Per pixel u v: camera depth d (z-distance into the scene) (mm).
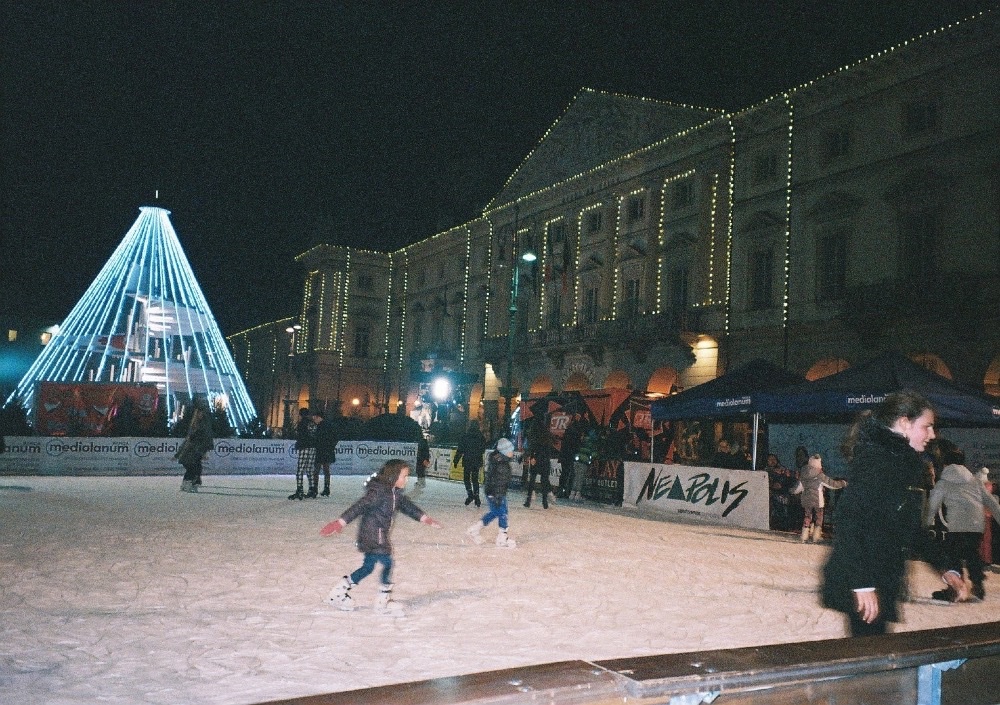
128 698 4953
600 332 41344
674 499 19297
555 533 14547
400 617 7367
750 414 18078
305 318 70625
